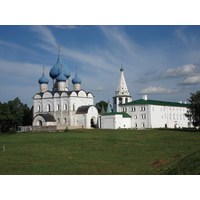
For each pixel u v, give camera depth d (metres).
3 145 50.56
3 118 92.69
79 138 59.91
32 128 85.62
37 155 40.25
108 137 61.91
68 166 32.56
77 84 109.19
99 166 32.47
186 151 41.62
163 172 28.72
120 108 109.25
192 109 80.50
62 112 102.25
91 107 101.69
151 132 74.44
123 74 114.62
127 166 32.34
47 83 112.12
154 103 103.56
